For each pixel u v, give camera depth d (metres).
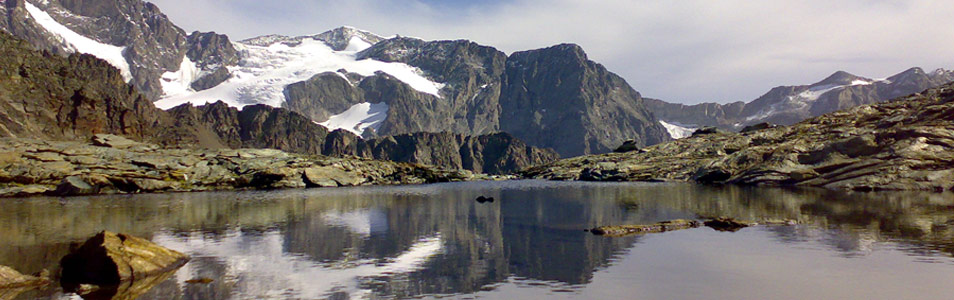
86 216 54.78
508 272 27.11
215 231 42.84
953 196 61.81
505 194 89.25
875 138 86.62
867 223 40.25
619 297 22.30
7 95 147.12
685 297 22.12
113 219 51.84
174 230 43.47
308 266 29.11
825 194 69.38
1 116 141.00
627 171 131.38
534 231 41.56
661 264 27.92
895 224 39.28
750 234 36.78
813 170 89.19
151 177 103.31
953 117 85.31
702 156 130.75
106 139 117.12
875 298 21.28
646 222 45.62
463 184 140.25
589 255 30.80
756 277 24.86
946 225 38.22
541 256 30.95
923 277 23.92
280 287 24.66
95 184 95.25
